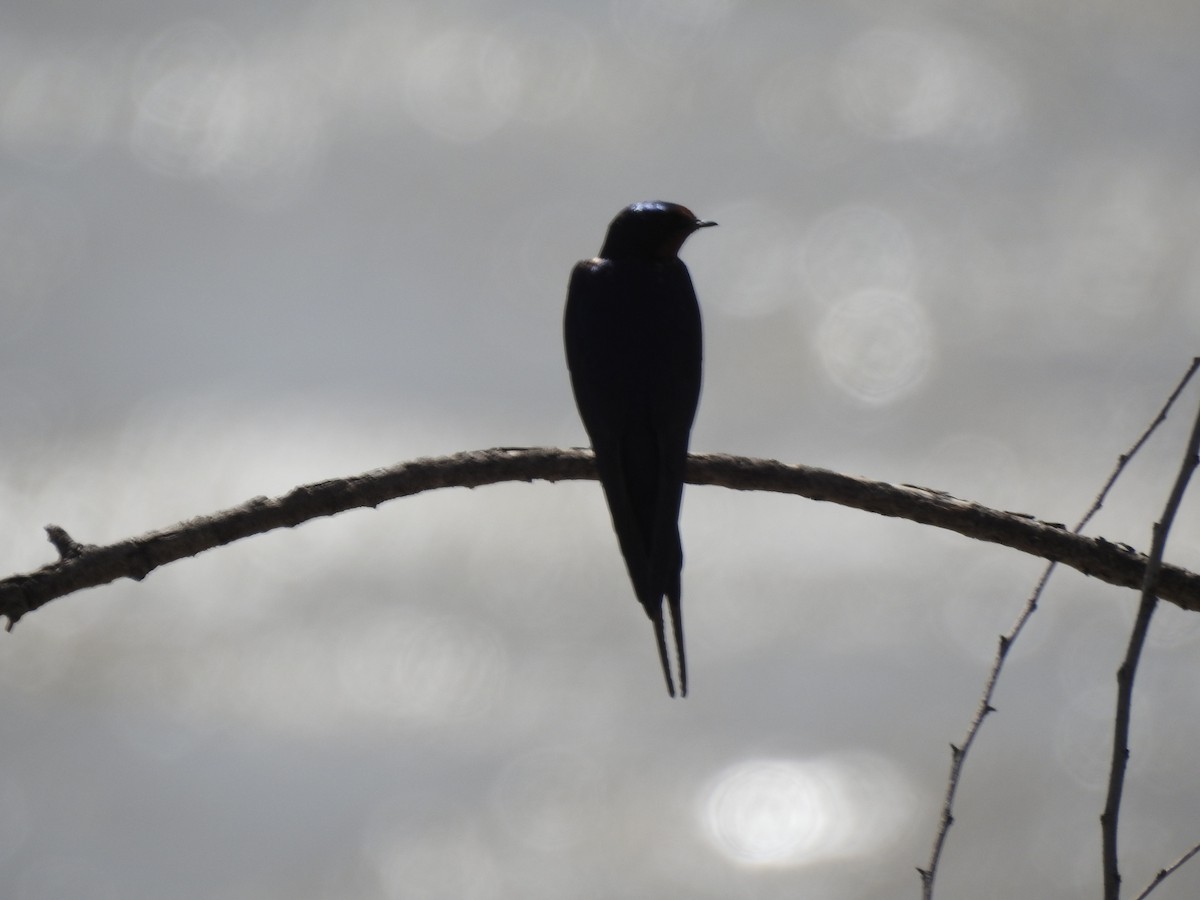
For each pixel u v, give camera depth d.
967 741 6.73
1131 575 6.79
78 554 6.75
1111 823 6.68
